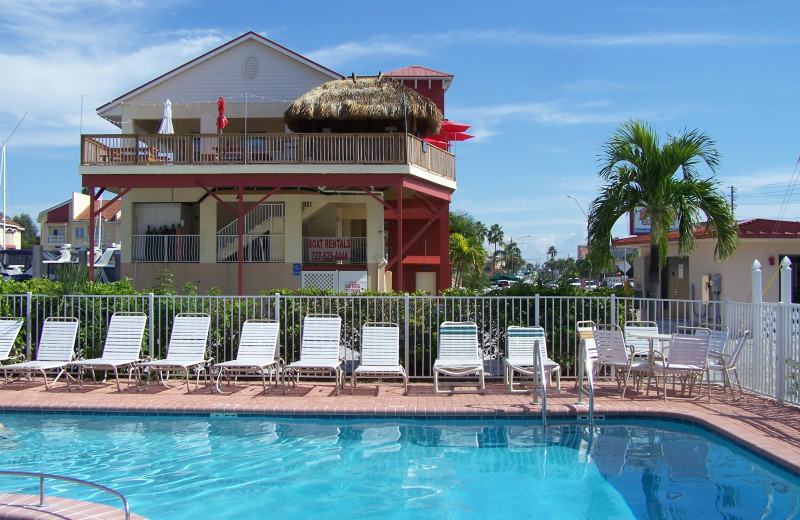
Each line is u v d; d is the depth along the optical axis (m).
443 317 11.21
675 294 25.14
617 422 8.81
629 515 5.78
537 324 10.80
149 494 6.32
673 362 9.48
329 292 12.08
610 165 14.02
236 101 23.36
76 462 7.29
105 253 27.92
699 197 13.69
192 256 21.50
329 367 9.81
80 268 12.17
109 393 10.06
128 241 21.67
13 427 8.66
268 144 18.81
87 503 5.43
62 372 10.69
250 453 7.61
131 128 23.50
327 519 5.73
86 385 10.71
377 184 18.84
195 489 6.46
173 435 8.30
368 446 7.88
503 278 65.81
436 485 6.56
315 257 22.28
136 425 8.77
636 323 11.69
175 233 22.08
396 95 20.56
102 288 11.96
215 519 5.71
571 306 11.18
